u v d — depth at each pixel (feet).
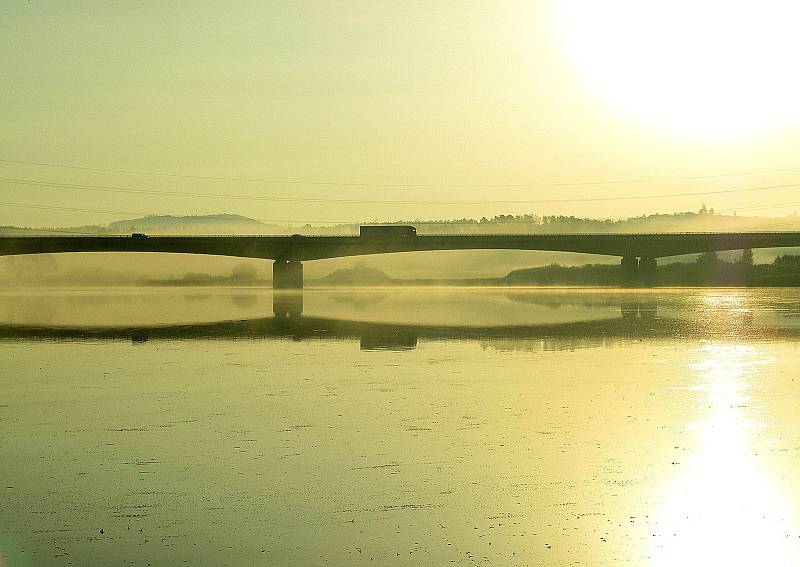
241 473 124.06
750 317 405.59
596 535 99.50
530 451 135.44
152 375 221.05
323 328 361.71
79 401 183.42
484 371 224.53
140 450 138.21
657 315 424.05
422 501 111.04
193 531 101.09
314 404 176.96
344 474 123.13
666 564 91.76
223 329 359.25
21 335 335.26
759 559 92.73
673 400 178.60
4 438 147.64
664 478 120.37
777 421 156.35
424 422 157.89
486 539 98.37
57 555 94.48
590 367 230.89
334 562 92.27
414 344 294.05
